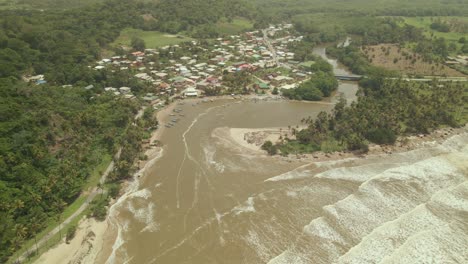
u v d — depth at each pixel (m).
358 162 128.75
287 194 110.12
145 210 104.38
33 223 91.75
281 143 141.75
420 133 150.12
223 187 114.88
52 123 134.38
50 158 117.56
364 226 94.56
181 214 102.50
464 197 104.94
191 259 86.56
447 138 146.88
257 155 134.25
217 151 138.12
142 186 116.00
